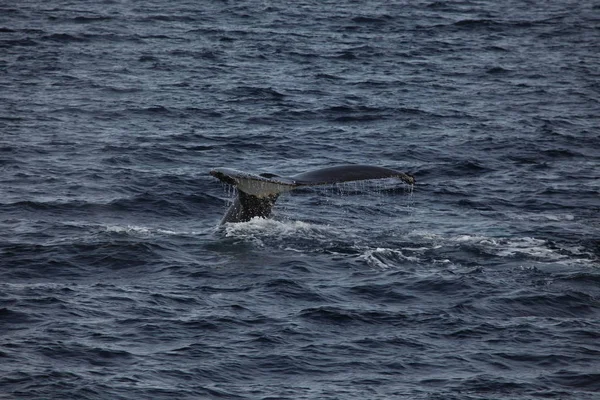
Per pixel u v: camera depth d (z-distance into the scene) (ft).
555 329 214.69
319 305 223.10
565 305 227.40
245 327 210.59
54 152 370.12
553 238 280.72
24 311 214.07
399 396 183.62
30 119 422.41
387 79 540.52
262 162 372.38
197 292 228.43
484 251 260.42
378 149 395.96
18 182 326.03
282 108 463.42
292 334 207.92
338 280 238.07
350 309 221.05
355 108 467.11
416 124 440.86
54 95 471.21
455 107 477.77
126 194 317.42
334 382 189.16
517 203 322.55
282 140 405.59
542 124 443.73
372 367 195.52
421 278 240.12
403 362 197.88
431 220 299.17
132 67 545.85
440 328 213.66
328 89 508.94
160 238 264.31
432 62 593.83
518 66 590.55
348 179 238.68
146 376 187.52
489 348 204.74
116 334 204.74
